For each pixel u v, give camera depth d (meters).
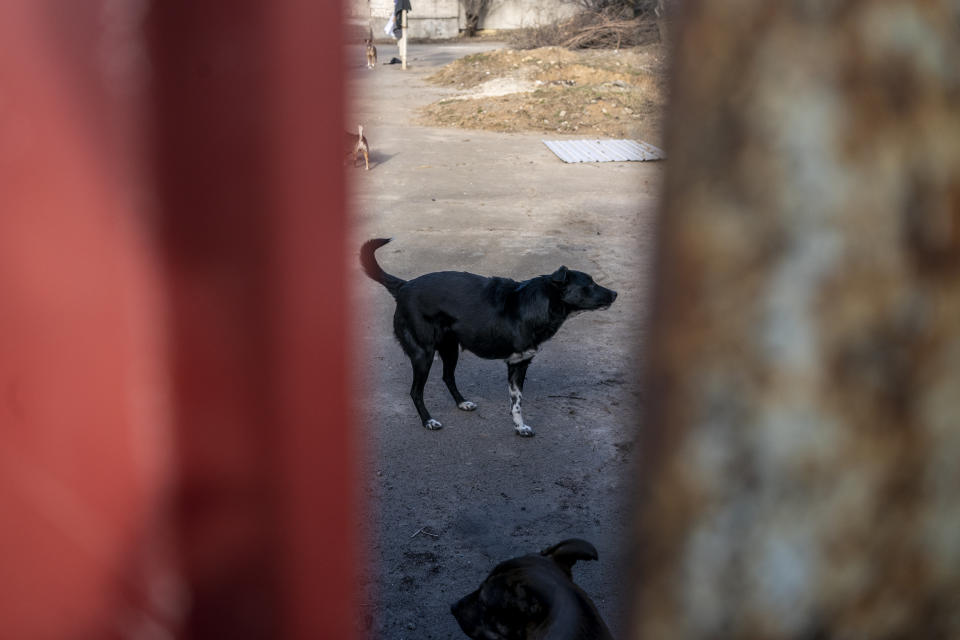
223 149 0.41
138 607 0.43
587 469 5.61
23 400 0.41
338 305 0.45
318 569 0.45
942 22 0.34
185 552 0.43
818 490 0.33
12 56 0.40
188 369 0.42
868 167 0.32
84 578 0.43
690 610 0.35
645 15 28.48
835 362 0.33
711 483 0.34
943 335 0.33
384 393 6.76
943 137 0.33
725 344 0.33
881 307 0.33
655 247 0.35
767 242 0.33
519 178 14.58
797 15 0.33
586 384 6.97
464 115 20.59
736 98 0.33
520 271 9.68
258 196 0.42
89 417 0.42
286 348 0.44
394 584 4.39
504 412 6.48
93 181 0.41
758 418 0.33
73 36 0.40
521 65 25.42
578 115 20.03
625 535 0.36
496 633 2.30
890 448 0.33
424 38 41.53
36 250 0.40
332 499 0.45
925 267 0.33
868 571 0.34
